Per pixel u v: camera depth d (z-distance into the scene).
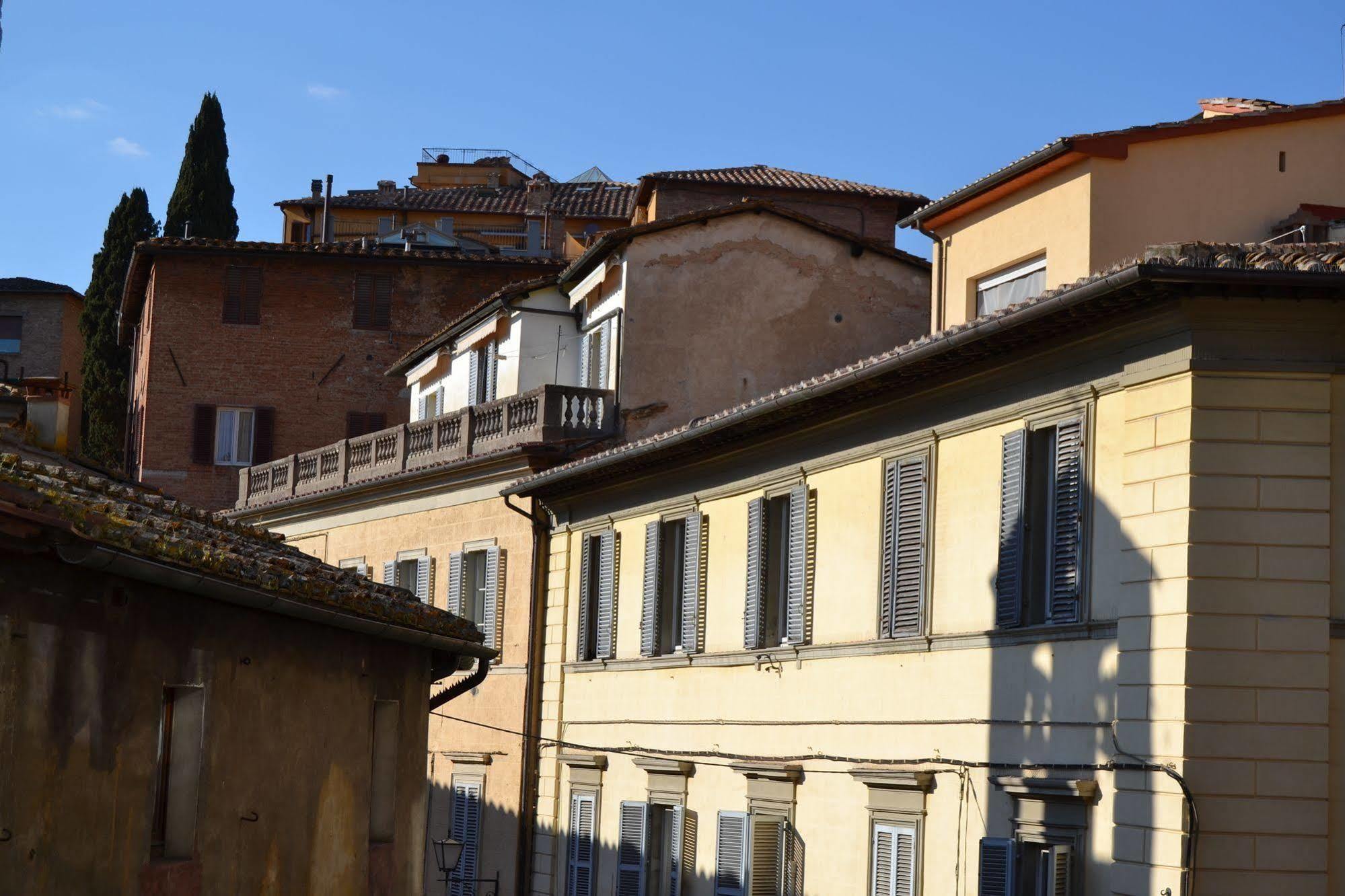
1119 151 25.12
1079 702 18.31
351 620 16.33
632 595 29.58
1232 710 16.59
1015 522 19.56
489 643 34.59
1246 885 16.34
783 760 24.20
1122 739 17.39
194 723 14.20
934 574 21.33
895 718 21.80
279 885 15.62
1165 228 25.19
